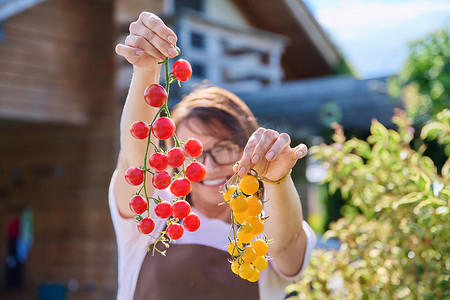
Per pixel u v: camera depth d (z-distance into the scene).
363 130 8.27
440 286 1.67
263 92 7.72
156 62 1.08
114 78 7.20
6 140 9.05
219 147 1.41
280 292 1.50
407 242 1.80
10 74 6.56
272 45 9.16
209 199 1.47
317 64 11.80
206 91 1.50
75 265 7.77
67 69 7.15
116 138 7.26
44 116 6.89
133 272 1.46
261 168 1.02
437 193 1.60
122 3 7.29
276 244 1.33
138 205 0.95
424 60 6.76
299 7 10.27
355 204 2.06
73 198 7.85
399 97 7.00
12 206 8.95
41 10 6.91
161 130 0.93
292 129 8.44
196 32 7.99
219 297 1.40
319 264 2.05
